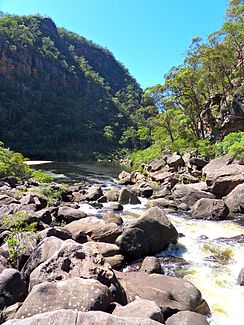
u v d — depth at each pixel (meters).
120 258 6.89
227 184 13.82
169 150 31.38
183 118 31.02
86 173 33.78
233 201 12.41
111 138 92.88
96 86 122.19
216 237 8.95
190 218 11.29
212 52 26.00
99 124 99.94
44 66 100.12
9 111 77.44
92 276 4.61
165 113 33.75
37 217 8.47
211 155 23.25
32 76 94.62
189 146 27.95
